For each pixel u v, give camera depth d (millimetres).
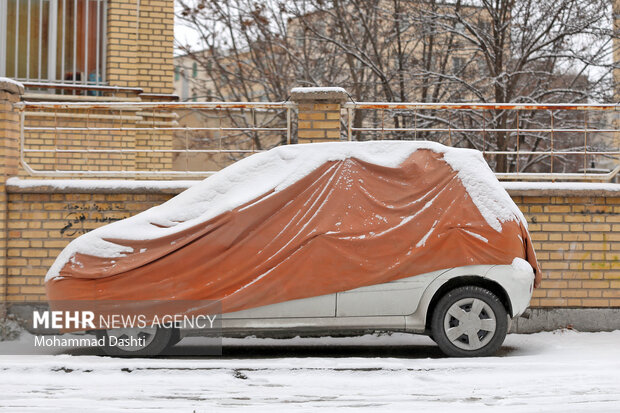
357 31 18438
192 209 8688
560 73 17000
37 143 13508
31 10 13758
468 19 16328
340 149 8820
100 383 7379
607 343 9422
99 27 14023
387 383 7352
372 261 8383
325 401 6766
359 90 17719
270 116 19750
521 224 8695
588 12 15492
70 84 13891
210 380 7473
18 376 7621
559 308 10312
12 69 13688
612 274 10336
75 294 8375
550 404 6625
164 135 14453
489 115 16406
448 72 17219
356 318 8391
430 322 8570
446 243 8445
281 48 18656
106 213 10500
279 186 8594
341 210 8523
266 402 6742
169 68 14625
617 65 15633
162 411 6422
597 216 10344
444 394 6980
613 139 17891
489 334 8406
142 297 8352
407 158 8781
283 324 8375
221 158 20516
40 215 10438
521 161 17297
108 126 13930
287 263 8375
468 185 8656
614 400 6738
